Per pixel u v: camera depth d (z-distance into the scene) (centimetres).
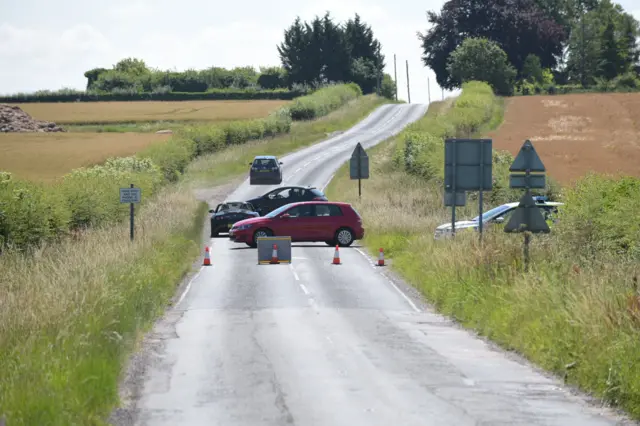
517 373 3800
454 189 7138
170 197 13000
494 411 3069
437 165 14362
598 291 4234
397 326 5159
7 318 3869
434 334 4884
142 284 5688
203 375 3716
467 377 3700
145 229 8825
